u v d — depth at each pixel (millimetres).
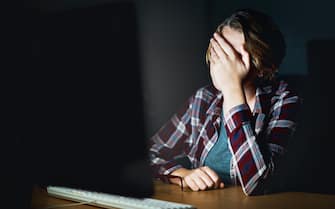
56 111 1056
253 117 1438
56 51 1068
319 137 1634
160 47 1936
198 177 1221
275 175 1429
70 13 1087
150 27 1894
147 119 1879
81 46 1075
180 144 1711
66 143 1068
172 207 833
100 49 1074
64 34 1073
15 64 1001
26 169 970
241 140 1238
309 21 1717
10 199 935
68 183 1100
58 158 1075
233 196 1098
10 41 999
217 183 1221
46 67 1050
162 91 1940
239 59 1374
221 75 1353
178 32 2006
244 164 1200
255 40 1441
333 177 1627
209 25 2053
